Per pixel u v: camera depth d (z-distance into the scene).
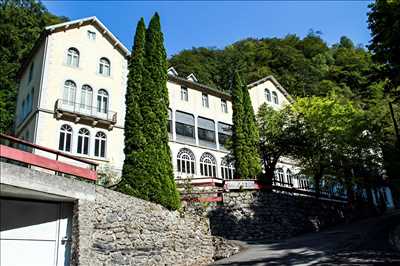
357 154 30.16
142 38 18.08
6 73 37.41
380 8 14.74
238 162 26.38
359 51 79.44
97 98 30.22
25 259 10.35
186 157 34.91
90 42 31.14
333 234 20.17
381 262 11.92
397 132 26.86
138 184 14.81
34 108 27.72
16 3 45.03
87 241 11.09
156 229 14.02
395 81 15.46
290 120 27.70
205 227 16.89
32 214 10.82
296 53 68.75
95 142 28.80
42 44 29.94
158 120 16.62
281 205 23.44
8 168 9.41
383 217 28.36
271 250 16.41
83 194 11.50
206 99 39.19
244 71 60.25
